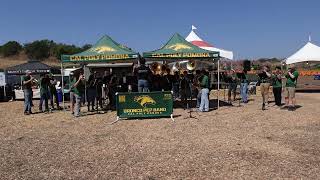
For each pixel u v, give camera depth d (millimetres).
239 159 8289
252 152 8898
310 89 30172
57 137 11617
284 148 9281
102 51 17094
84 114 16750
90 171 7730
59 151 9625
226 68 26781
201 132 11602
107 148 9766
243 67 21125
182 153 8969
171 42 17688
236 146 9562
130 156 8852
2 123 15156
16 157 9102
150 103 14344
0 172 7812
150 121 13977
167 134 11398
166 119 14336
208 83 16625
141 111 14383
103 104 19891
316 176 7012
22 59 88562
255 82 26891
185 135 11172
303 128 12023
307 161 8047
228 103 20250
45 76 18359
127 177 7258
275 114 15227
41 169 7977
